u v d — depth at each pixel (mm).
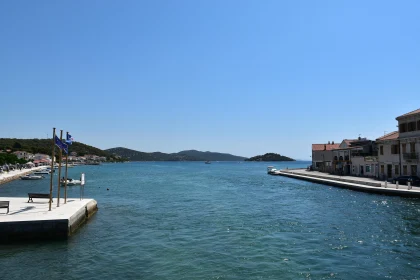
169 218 28047
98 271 14852
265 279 13867
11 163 136875
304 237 20938
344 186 52656
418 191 38625
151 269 15109
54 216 20906
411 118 52406
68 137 29250
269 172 117062
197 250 18125
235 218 27891
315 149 111250
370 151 74688
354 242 19625
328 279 13883
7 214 21688
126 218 28047
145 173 127688
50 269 15070
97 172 135000
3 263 15820
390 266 15422
